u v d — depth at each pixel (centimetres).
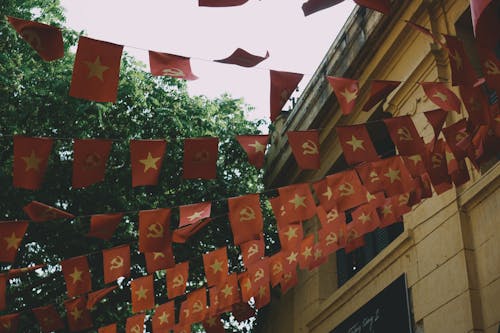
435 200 948
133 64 1274
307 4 479
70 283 798
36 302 1183
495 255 833
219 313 955
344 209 748
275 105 569
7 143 1186
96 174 627
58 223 1177
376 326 1005
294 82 571
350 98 615
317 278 1218
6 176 1159
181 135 1251
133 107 1229
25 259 1219
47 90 1190
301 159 663
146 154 642
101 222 724
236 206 731
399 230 1091
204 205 730
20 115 1177
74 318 875
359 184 755
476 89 598
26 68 1205
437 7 1026
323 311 1159
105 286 1211
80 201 1194
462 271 859
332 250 880
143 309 862
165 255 789
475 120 589
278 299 1352
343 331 1090
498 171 848
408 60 1062
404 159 709
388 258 1020
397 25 1081
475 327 816
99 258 1206
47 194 1177
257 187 1373
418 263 952
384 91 625
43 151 627
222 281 850
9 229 709
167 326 912
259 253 863
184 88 1310
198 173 639
